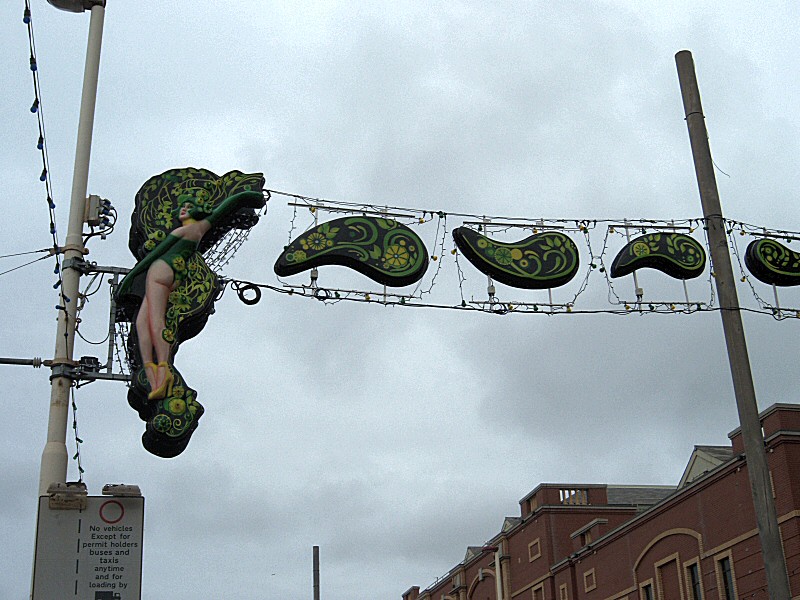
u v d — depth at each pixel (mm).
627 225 12742
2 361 10680
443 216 12086
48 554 9562
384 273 11578
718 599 28875
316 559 32719
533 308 12211
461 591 49906
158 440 10602
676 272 12867
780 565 11297
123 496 9906
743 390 12070
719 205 12969
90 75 11891
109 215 11469
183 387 10750
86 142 11625
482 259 11930
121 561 9672
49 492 9773
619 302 12539
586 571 37406
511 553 44125
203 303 11078
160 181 11625
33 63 9250
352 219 11789
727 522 28938
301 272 11633
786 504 26312
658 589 32188
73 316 10953
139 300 11062
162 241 11164
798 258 13531
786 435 26688
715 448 35750
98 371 10938
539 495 42281
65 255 11125
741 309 12570
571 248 12289
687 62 13578
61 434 10555
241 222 11688
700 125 13273
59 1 12141
